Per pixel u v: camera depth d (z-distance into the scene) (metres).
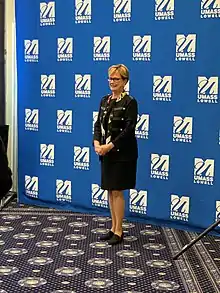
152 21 4.35
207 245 4.01
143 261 3.62
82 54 4.74
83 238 4.12
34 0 4.94
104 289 3.13
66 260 3.61
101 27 4.61
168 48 4.30
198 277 3.35
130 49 4.48
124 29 4.49
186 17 4.19
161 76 4.36
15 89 5.39
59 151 5.01
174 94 4.32
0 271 3.39
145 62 4.42
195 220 4.36
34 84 5.06
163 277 3.34
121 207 3.99
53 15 4.84
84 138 4.84
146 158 4.53
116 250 3.84
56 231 4.29
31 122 5.14
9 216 4.76
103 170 3.95
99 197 4.83
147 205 4.58
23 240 4.04
